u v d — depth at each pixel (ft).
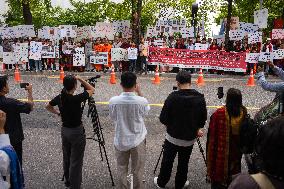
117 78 52.90
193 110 17.15
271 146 5.78
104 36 69.26
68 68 60.29
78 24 101.96
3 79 15.93
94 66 60.18
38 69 59.88
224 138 16.02
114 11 100.07
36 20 97.19
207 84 48.91
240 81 51.72
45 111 34.71
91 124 31.07
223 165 16.15
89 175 21.06
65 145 17.54
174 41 67.87
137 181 16.26
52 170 21.72
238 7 92.68
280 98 16.75
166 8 99.60
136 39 59.00
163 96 40.91
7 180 11.03
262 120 17.04
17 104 16.02
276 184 5.78
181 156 17.95
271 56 56.13
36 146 25.75
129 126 15.96
